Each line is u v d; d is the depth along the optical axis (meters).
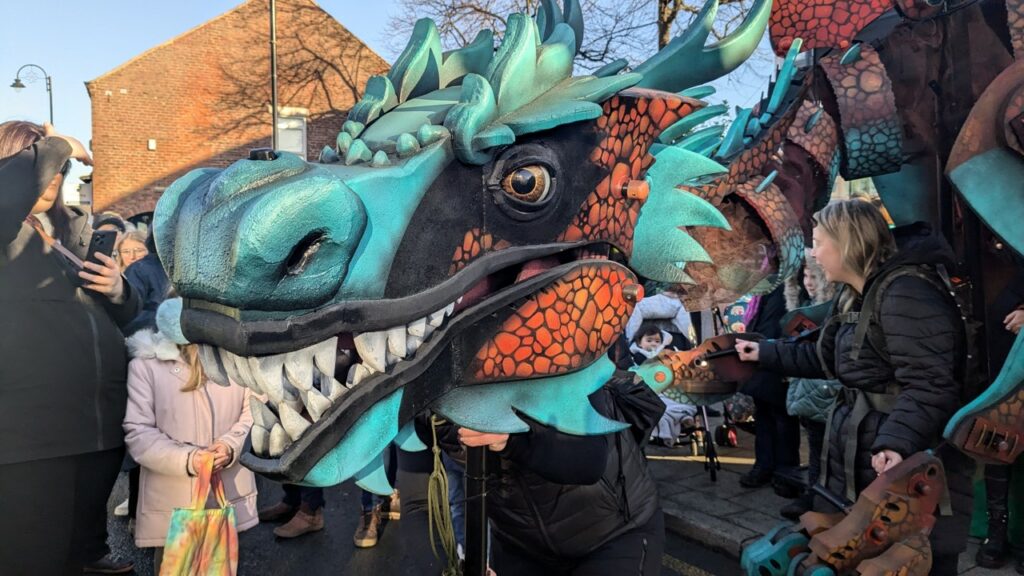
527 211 1.01
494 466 1.41
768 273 1.73
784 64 1.88
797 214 1.84
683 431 4.94
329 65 16.55
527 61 1.04
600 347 1.11
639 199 1.15
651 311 4.05
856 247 1.76
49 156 1.98
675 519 3.63
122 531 4.07
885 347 1.70
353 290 0.83
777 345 2.07
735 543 3.31
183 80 15.62
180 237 0.76
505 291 1.01
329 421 0.83
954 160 1.81
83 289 2.17
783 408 3.91
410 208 0.90
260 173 0.77
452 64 1.17
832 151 1.89
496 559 1.79
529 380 1.07
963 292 2.03
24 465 1.91
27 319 1.95
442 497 1.28
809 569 1.66
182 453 2.38
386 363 0.89
